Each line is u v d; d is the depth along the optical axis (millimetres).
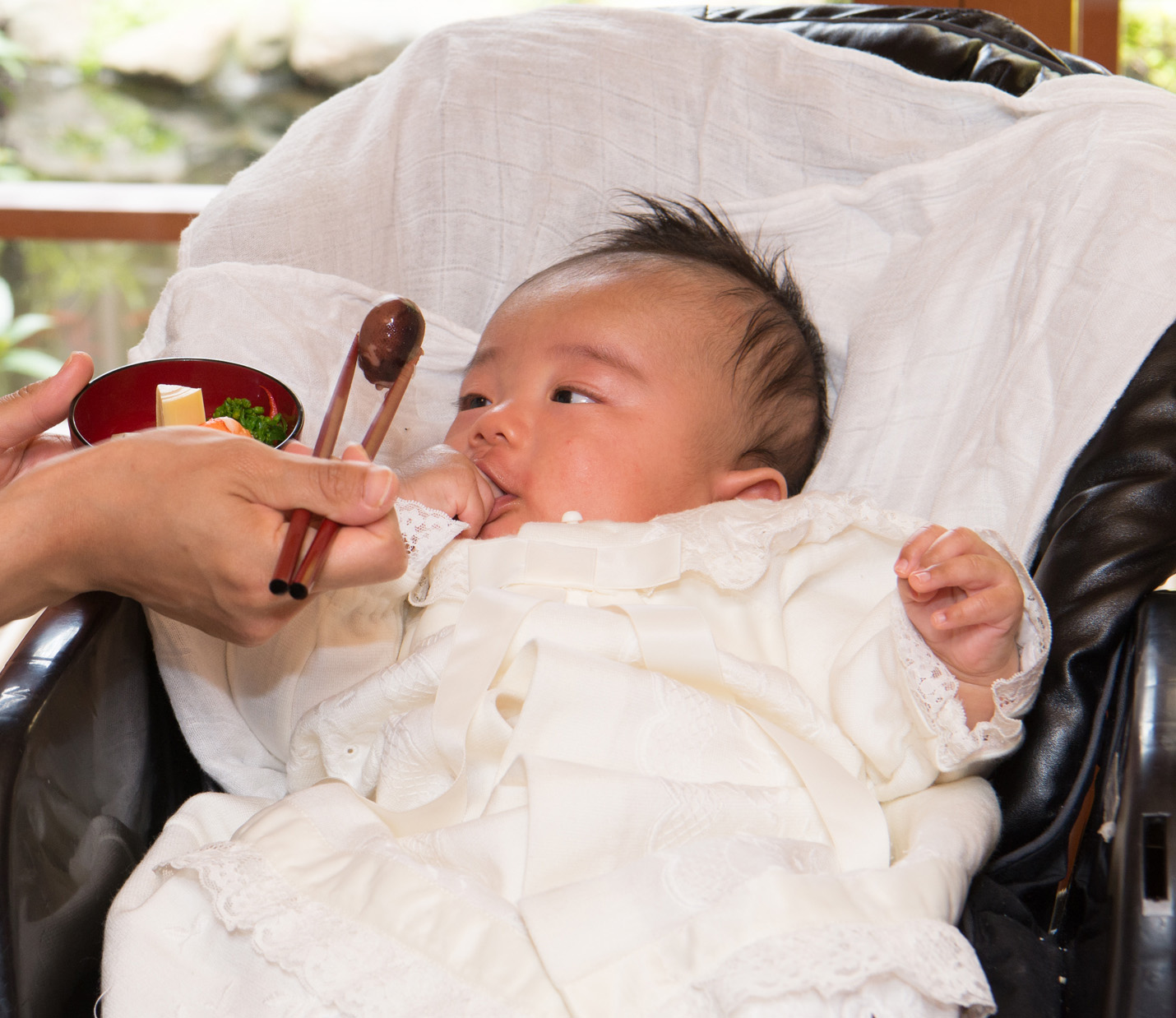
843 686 837
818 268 1199
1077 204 1017
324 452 723
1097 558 844
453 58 1292
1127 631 818
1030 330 997
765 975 609
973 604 761
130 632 817
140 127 2148
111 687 777
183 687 868
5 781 640
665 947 637
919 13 1340
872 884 667
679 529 896
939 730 791
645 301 1092
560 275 1151
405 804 813
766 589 890
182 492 618
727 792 741
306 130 1279
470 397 1114
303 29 2055
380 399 1135
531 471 1021
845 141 1194
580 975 628
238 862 696
